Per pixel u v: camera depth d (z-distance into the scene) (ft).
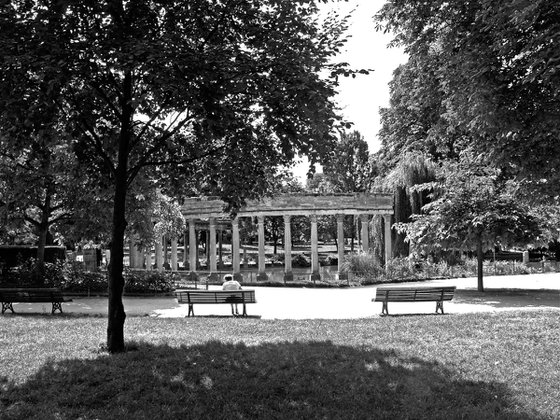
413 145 154.92
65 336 41.88
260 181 42.37
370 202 134.10
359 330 44.04
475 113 41.70
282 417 24.45
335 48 34.78
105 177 41.50
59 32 30.78
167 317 56.90
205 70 28.89
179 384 28.22
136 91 37.37
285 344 37.50
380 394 26.89
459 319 48.85
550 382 28.50
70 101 34.35
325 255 238.07
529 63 35.04
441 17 48.52
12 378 29.37
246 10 35.40
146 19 33.83
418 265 129.08
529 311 54.44
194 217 149.28
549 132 37.70
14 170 79.82
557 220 82.28
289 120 33.45
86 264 125.70
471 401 26.04
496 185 81.61
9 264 119.14
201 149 41.88
